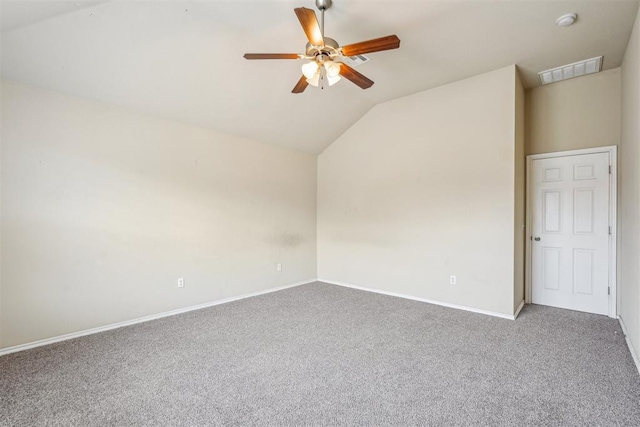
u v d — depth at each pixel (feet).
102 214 10.50
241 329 10.61
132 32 8.50
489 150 11.93
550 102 12.75
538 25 8.89
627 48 9.72
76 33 8.11
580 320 11.09
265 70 11.26
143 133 11.46
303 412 6.19
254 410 6.26
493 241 11.81
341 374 7.61
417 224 14.03
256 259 15.23
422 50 10.30
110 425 5.83
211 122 13.06
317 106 14.20
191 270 12.79
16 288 8.91
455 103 12.80
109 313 10.62
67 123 9.78
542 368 7.77
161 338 9.85
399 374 7.59
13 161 8.86
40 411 6.23
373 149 15.69
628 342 9.10
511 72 11.37
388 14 8.39
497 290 11.71
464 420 5.91
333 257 17.63
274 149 16.14
